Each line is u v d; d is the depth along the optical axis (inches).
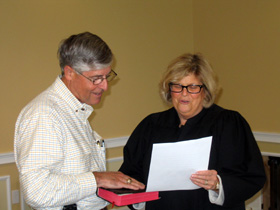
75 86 48.3
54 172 43.9
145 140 58.0
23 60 103.7
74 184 43.1
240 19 121.0
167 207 52.3
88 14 115.2
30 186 40.7
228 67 127.4
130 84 126.9
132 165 57.9
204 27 136.5
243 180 47.5
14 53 102.0
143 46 129.3
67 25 111.0
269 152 115.3
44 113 43.7
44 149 42.3
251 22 117.3
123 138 125.4
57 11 108.7
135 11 126.3
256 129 119.0
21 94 104.2
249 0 117.0
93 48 45.7
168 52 136.4
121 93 124.9
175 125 55.5
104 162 55.1
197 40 140.6
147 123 59.5
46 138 42.7
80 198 44.1
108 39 120.2
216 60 132.3
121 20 123.0
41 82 107.5
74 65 45.8
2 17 99.3
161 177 44.3
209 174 45.5
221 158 50.0
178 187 46.6
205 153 44.0
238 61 123.3
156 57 133.2
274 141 112.8
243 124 51.8
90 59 45.4
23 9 102.4
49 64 108.6
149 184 44.5
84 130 50.1
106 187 45.7
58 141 43.7
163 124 56.9
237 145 50.3
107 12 119.3
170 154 42.9
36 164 41.6
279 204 114.7
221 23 128.6
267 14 111.8
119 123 125.3
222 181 46.1
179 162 43.4
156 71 133.6
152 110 133.7
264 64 114.3
